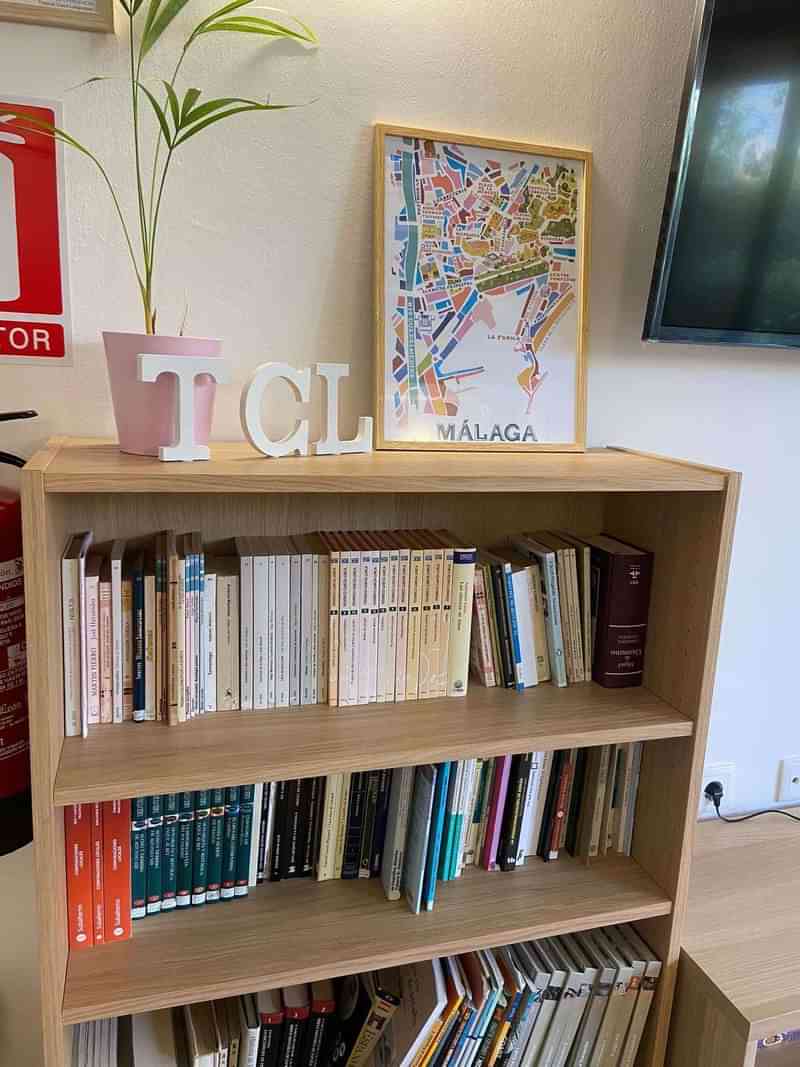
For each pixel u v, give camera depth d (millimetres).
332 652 1122
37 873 903
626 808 1314
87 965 1024
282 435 1236
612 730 1114
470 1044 1187
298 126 1154
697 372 1440
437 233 1222
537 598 1247
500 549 1352
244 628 1093
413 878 1153
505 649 1231
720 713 1629
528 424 1298
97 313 1128
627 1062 1293
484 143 1225
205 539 1217
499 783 1233
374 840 1208
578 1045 1270
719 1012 1169
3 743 1040
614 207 1324
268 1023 1147
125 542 1172
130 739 1020
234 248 1162
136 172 1076
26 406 1129
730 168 1253
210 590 1076
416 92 1197
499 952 1264
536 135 1265
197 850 1122
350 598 1111
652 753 1271
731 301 1328
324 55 1148
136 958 1040
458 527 1339
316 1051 1198
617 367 1387
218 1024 1168
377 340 1207
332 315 1221
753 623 1605
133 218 1116
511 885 1237
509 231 1258
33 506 841
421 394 1238
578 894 1224
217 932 1095
